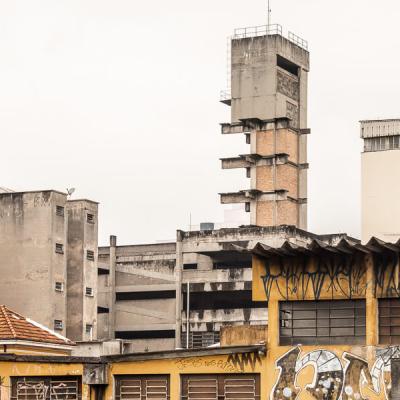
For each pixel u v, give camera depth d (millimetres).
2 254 131125
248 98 158375
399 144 92125
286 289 51469
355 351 49688
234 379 52188
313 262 51094
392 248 49094
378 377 49031
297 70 164125
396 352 48875
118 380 54500
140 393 53875
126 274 154875
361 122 93500
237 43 159750
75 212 138750
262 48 158625
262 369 51500
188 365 53062
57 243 131125
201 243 150875
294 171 158500
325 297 50625
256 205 156875
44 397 55781
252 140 158000
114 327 154125
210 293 151625
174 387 53188
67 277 137250
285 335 51438
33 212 130875
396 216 91062
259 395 51500
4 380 56469
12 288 130000
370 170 92438
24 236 130750
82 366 55062
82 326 135875
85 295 137125
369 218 91812
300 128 161750
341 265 50531
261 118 157375
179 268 151375
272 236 145625
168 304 151875
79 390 55219
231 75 159750
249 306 150625
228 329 57031
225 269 149125
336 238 144750
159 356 53688
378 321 49719
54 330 128875
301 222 158375
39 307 128625
